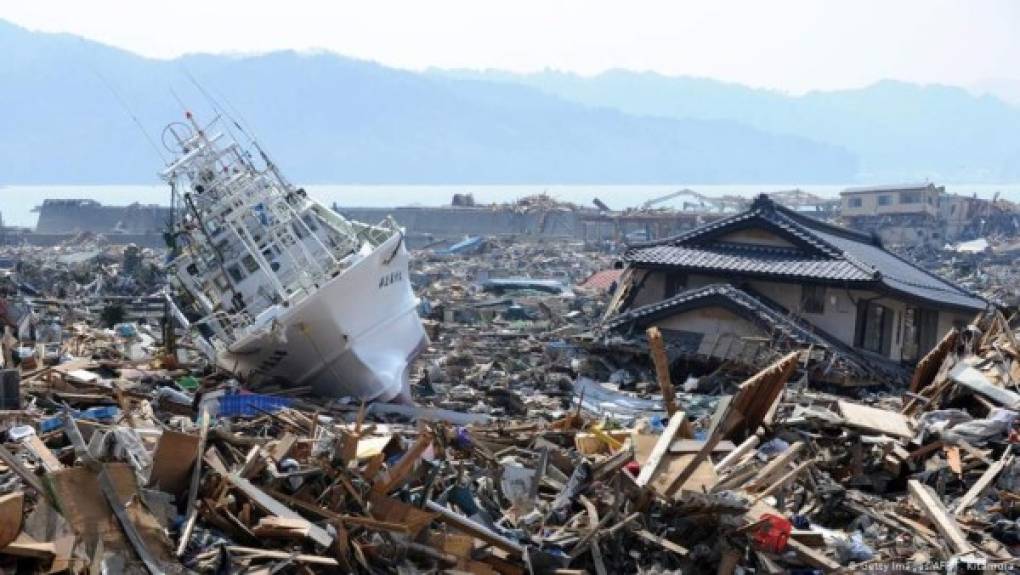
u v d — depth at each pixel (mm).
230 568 11492
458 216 119188
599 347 32969
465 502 14391
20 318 27969
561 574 13211
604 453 17781
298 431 17734
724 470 16281
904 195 115062
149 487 12508
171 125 38531
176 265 27219
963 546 14883
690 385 29828
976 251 103625
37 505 11078
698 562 13969
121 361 25359
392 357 25094
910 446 19016
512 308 54562
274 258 26000
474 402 27031
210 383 22938
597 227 117438
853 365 29891
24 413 16781
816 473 17594
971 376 21672
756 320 31562
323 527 12680
